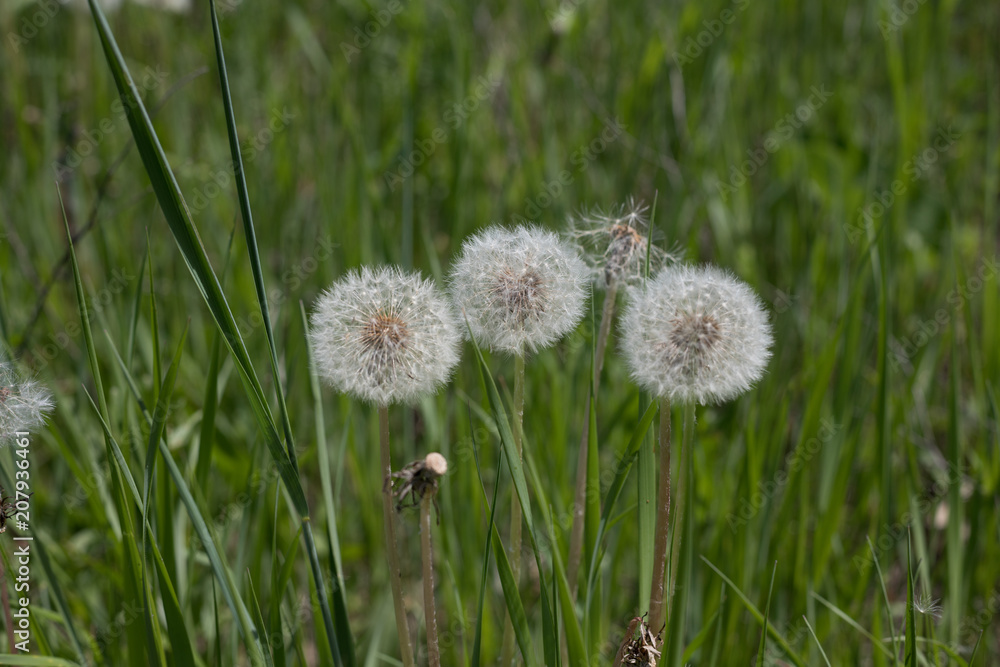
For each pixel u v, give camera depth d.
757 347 0.91
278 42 1.91
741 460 1.04
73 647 0.99
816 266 1.23
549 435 1.09
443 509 1.03
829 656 1.01
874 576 1.01
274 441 0.90
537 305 0.91
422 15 1.62
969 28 1.89
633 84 1.47
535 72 1.60
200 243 0.88
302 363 1.11
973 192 1.49
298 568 1.07
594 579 0.93
